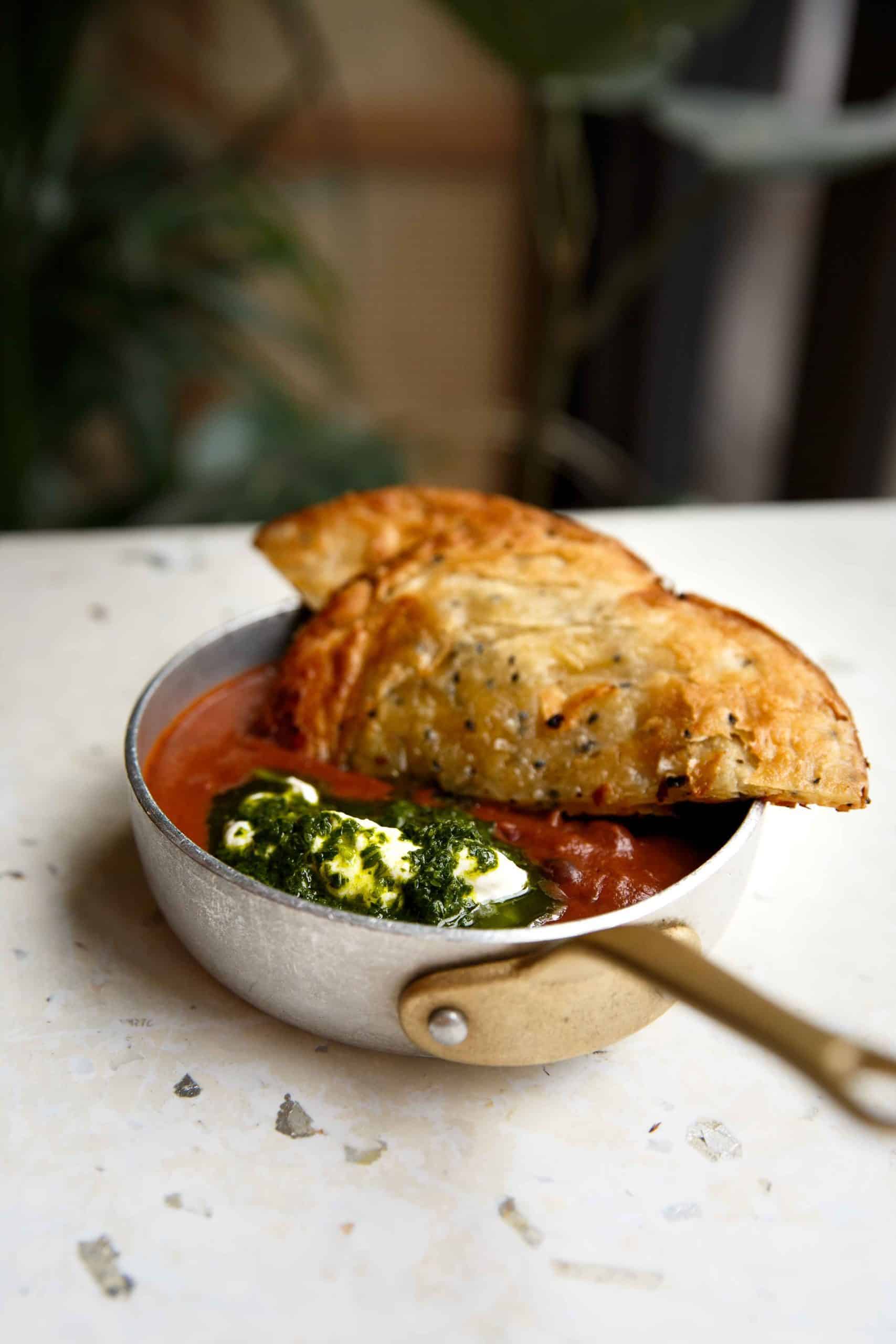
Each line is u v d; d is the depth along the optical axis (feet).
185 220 2.61
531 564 1.33
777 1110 1.13
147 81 3.20
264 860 1.16
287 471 2.63
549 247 2.59
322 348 2.87
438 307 3.69
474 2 1.90
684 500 3.03
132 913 1.26
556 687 1.25
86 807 1.38
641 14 1.86
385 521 1.40
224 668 1.40
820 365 2.89
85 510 2.82
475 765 1.26
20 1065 1.13
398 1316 1.00
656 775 1.21
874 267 2.68
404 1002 1.05
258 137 2.90
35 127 2.43
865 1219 1.06
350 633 1.33
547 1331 1.00
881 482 2.88
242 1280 1.01
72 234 2.60
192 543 1.90
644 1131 1.11
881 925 1.28
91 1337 0.99
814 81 2.81
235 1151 1.08
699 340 3.24
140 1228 1.04
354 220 3.49
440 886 1.11
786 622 1.73
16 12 2.32
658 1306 1.01
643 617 1.26
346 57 3.27
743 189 2.98
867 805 1.17
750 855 1.14
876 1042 1.17
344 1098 1.12
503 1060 1.07
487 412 3.79
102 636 1.66
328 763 1.32
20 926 1.24
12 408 2.51
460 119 3.42
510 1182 1.07
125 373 2.72
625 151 3.27
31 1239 1.03
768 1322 1.01
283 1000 1.11
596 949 1.01
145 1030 1.16
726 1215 1.06
